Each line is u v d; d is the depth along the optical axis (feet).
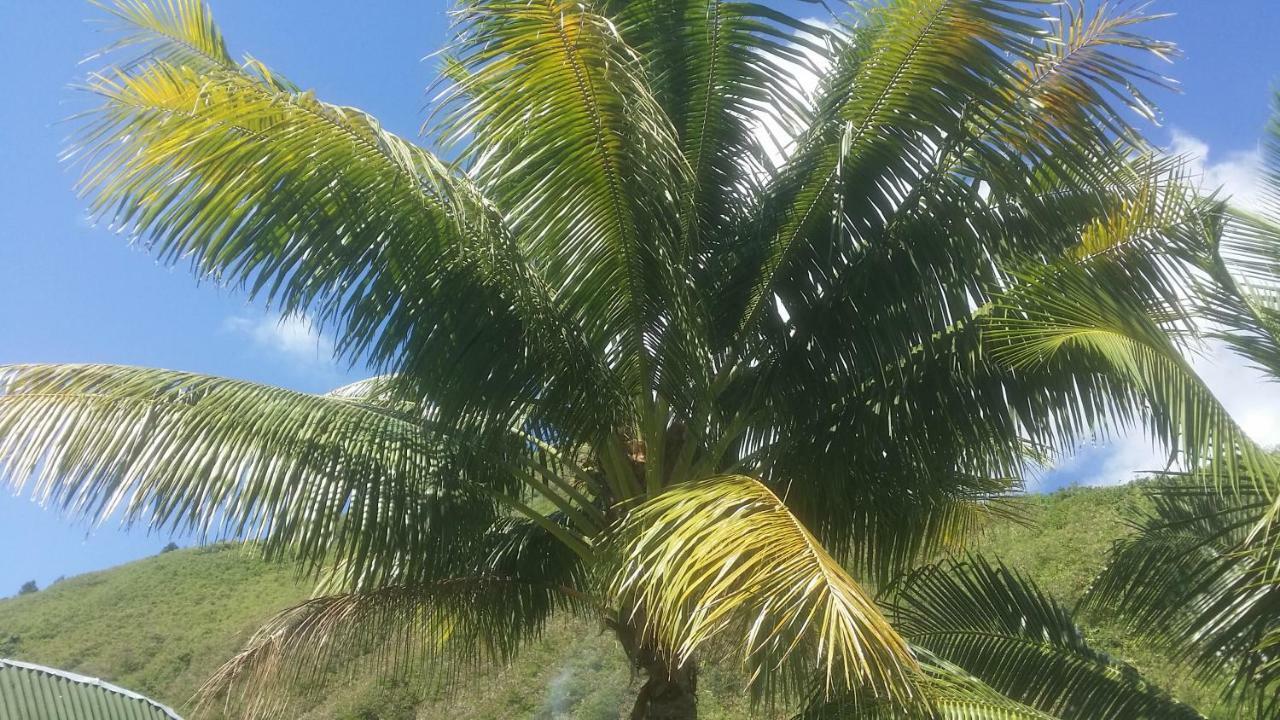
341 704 47.39
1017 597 23.11
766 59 20.89
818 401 20.45
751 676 14.29
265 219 17.10
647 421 20.43
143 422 18.56
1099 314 16.93
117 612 82.12
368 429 20.13
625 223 17.60
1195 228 18.31
